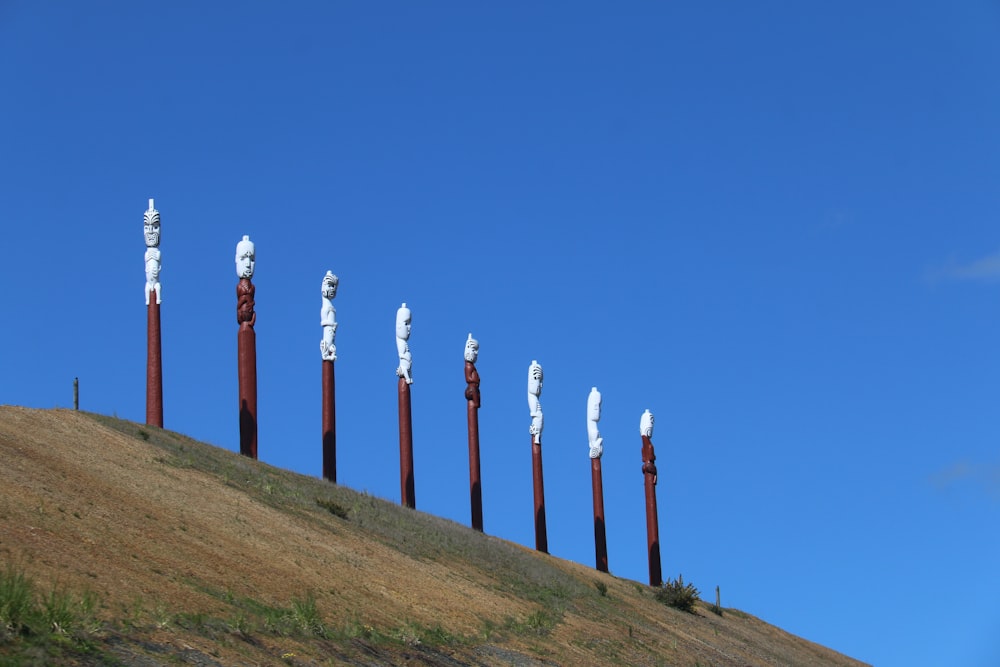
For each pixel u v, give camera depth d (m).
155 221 60.78
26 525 36.31
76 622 29.94
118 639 30.31
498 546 61.72
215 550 41.47
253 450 60.88
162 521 42.50
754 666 58.06
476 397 73.44
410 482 68.38
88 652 28.95
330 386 65.62
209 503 47.41
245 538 44.53
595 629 51.62
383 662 36.62
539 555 67.69
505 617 47.91
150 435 54.47
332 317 66.50
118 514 41.12
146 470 48.78
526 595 53.34
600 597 59.66
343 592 42.50
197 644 31.91
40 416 50.69
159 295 60.22
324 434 64.88
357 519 54.88
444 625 43.34
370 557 48.91
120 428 53.72
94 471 45.75
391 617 41.72
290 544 46.12
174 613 33.34
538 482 75.31
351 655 36.03
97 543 37.16
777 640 71.88
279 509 50.88
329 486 60.12
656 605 65.44
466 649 41.62
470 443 72.69
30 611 29.39
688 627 62.44
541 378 77.44
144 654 30.03
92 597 32.12
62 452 46.72
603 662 46.62
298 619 36.56
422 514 62.91
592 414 78.44
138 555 37.53
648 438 80.81
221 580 38.22
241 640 33.44
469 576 52.53
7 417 48.97
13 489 39.41
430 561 52.50
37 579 32.06
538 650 44.56
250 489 52.25
